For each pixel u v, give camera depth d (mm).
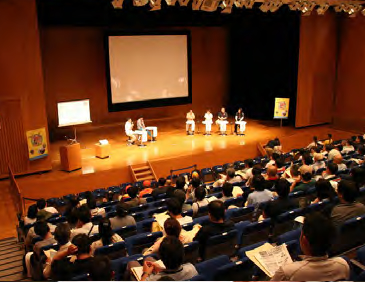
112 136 17891
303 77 18531
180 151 15227
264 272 3887
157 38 19750
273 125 19812
